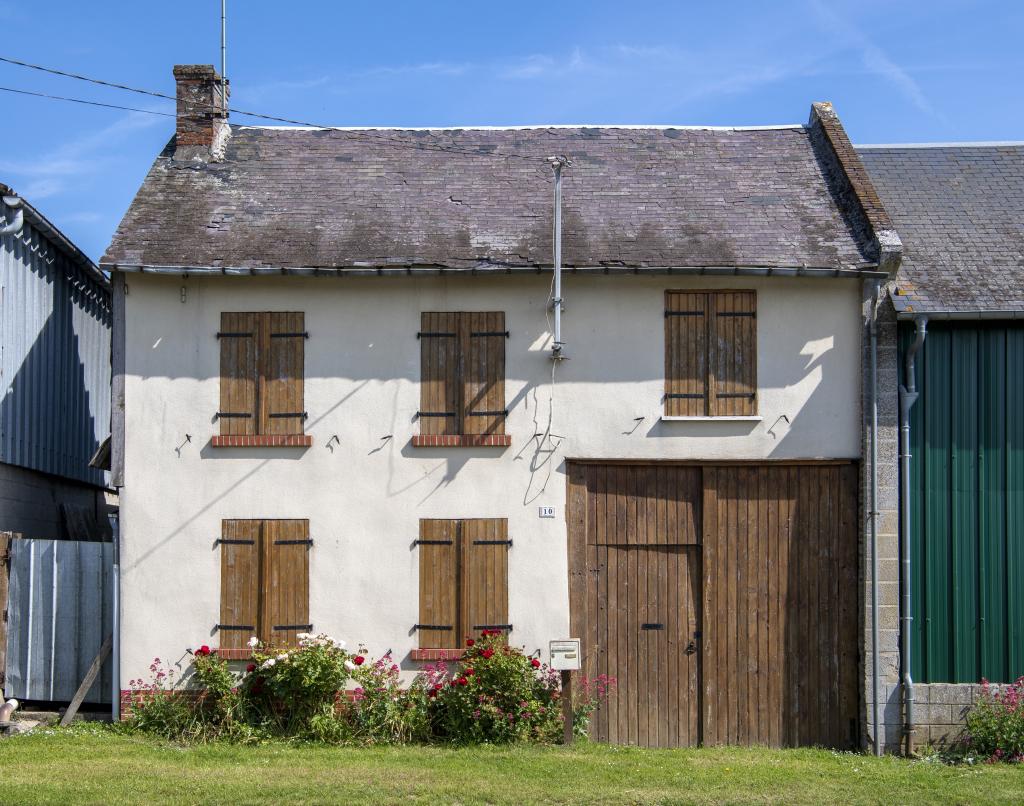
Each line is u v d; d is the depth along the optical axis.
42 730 11.65
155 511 12.05
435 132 14.66
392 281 12.22
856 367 12.09
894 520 11.85
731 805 9.10
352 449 12.09
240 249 12.29
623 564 12.10
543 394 12.12
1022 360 12.00
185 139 13.91
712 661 12.02
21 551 12.59
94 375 16.30
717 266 11.88
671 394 12.11
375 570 12.01
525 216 12.99
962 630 11.82
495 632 11.77
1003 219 13.15
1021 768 10.77
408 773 9.89
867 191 12.86
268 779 9.60
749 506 12.13
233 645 11.95
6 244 12.62
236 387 12.15
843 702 11.95
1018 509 11.89
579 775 9.95
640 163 14.07
